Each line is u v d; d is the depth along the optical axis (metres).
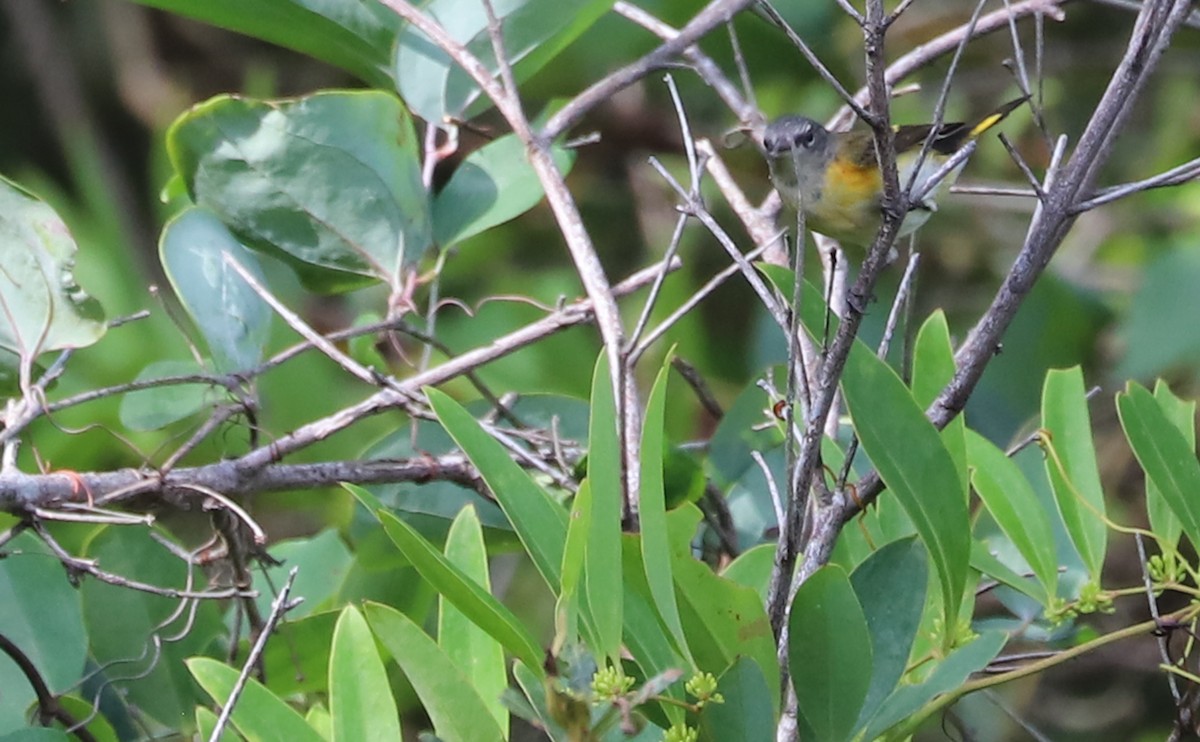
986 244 10.22
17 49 13.08
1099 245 10.39
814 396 4.49
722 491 6.61
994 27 6.82
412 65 6.80
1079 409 5.28
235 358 5.90
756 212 6.79
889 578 4.43
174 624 5.93
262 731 4.27
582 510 3.89
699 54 7.42
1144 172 10.51
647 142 10.89
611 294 5.80
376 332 6.45
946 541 4.44
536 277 10.21
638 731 3.83
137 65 13.17
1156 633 4.65
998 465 5.24
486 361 6.11
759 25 8.66
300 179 6.35
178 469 5.53
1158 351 8.96
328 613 5.65
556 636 3.77
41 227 5.50
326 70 13.28
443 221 6.70
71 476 5.19
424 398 5.84
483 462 4.21
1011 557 5.98
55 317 5.52
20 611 5.59
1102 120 4.68
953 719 5.94
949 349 5.38
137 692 5.87
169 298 9.46
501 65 6.25
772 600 4.29
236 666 5.80
